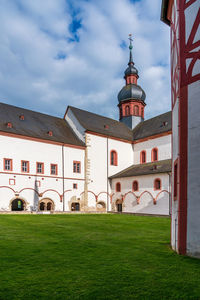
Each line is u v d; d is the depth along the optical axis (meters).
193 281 7.92
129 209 39.56
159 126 44.84
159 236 16.17
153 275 8.44
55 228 18.70
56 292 7.10
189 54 11.27
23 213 30.94
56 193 37.09
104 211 40.94
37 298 6.73
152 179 36.56
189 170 10.69
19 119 37.94
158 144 42.72
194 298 6.80
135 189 39.22
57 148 38.16
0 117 35.56
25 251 11.39
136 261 10.07
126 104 53.50
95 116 48.09
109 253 11.36
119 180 42.19
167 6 14.87
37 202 35.03
